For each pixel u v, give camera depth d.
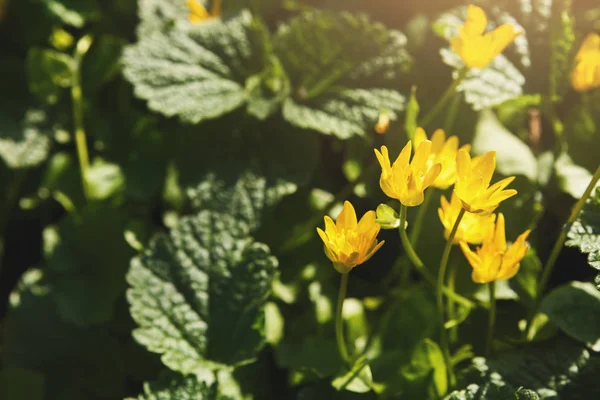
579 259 0.74
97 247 0.80
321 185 0.79
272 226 0.76
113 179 0.82
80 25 0.85
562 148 0.74
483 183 0.59
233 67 0.77
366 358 0.69
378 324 0.72
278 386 0.72
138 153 0.82
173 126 0.83
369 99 0.75
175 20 0.82
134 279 0.69
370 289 0.75
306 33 0.77
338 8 0.82
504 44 0.65
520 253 0.62
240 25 0.78
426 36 0.78
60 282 0.79
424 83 0.77
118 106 0.85
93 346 0.78
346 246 0.60
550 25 0.76
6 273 0.86
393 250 0.76
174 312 0.68
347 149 0.77
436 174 0.59
